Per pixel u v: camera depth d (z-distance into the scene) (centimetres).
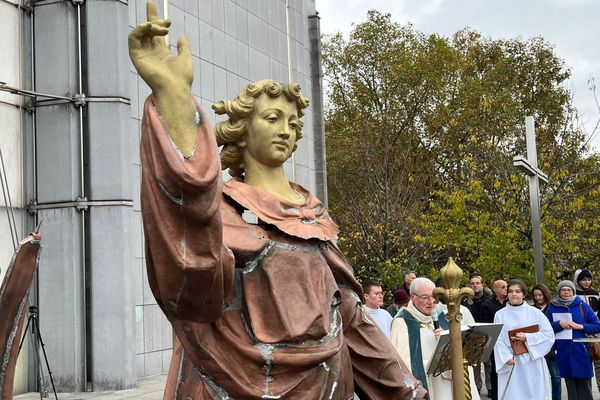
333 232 292
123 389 1146
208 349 251
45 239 1180
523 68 3125
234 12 1561
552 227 1834
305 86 1912
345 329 291
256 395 250
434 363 541
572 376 922
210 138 230
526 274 1683
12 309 570
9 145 1178
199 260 226
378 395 293
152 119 225
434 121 2992
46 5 1210
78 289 1166
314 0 2062
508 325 847
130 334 1174
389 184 2536
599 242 1903
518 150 2084
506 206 1820
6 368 567
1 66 1175
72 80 1195
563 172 1830
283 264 267
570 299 937
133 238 1242
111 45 1198
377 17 3175
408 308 640
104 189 1180
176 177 217
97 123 1186
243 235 263
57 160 1188
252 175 293
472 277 1072
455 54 3100
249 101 289
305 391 255
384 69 3109
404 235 2320
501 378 843
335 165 2900
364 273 2167
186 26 1381
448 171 2888
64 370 1146
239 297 262
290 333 256
